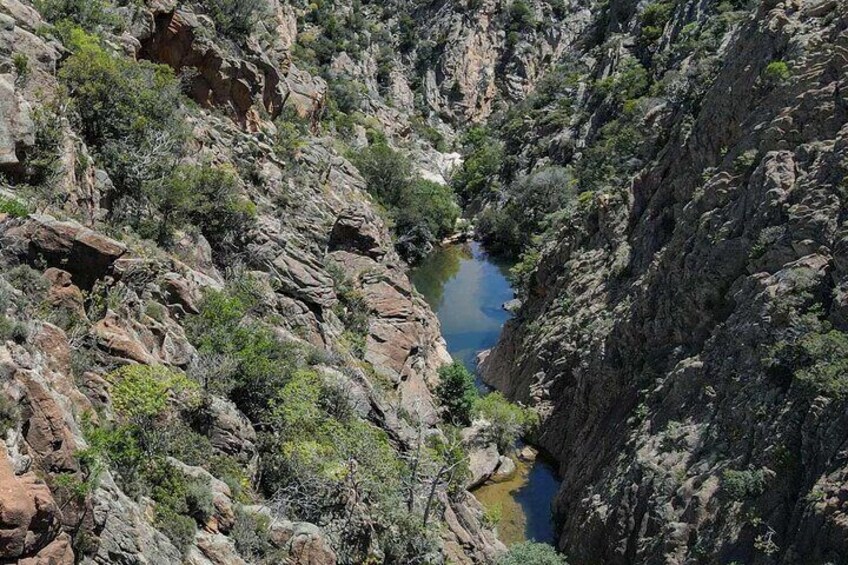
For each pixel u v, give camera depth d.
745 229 35.72
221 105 46.97
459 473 34.66
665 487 31.70
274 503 23.03
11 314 17.23
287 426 25.73
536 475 45.75
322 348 35.00
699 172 44.22
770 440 28.42
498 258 90.19
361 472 26.64
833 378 26.98
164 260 28.45
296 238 41.66
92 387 19.64
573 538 36.75
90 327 20.73
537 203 90.75
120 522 15.88
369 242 45.94
